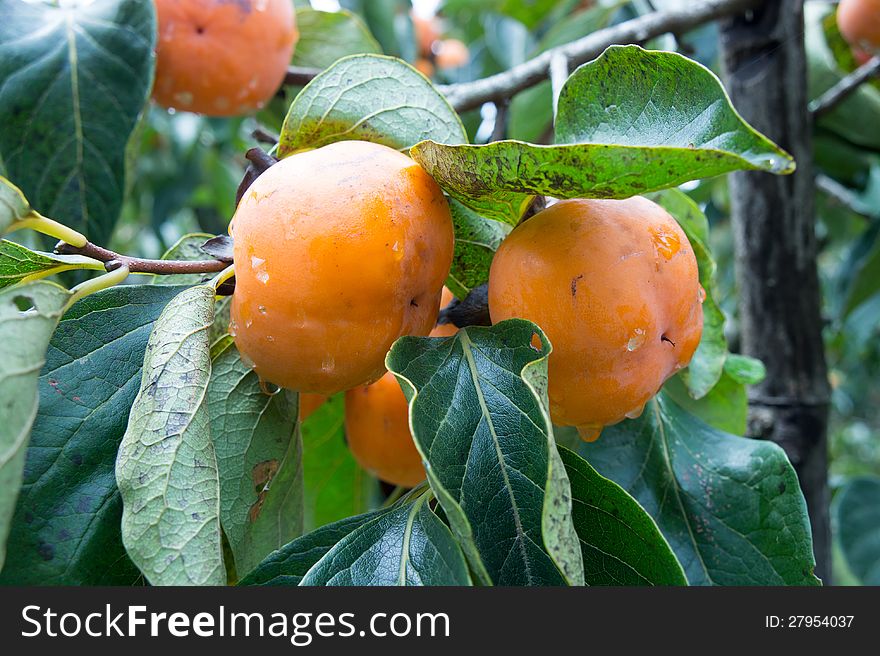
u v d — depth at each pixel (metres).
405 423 0.39
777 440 0.53
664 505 0.39
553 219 0.31
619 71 0.29
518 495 0.29
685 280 0.31
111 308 0.34
